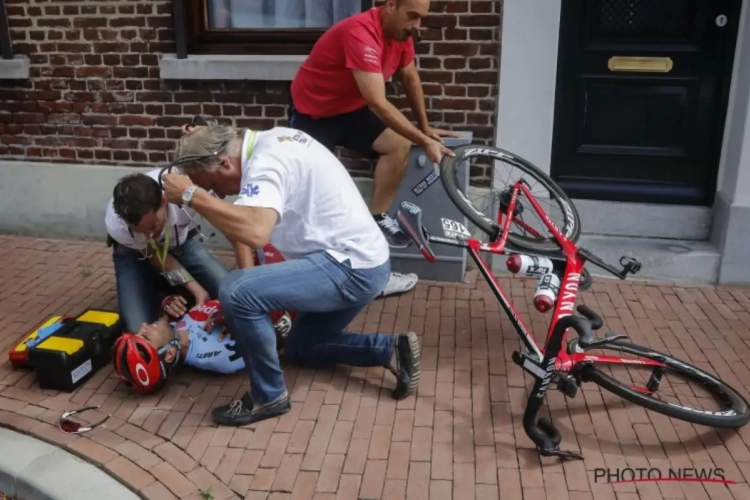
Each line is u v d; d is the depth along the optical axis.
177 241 3.70
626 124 4.80
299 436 3.13
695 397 3.38
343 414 3.29
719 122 4.63
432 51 4.67
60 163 5.43
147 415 3.28
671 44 4.61
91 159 5.38
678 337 4.02
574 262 3.29
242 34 4.99
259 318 3.01
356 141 4.30
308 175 2.97
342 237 3.04
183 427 3.20
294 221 3.05
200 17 5.01
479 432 3.17
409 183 4.46
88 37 5.12
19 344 3.67
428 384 3.54
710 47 4.55
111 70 5.16
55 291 4.56
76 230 5.49
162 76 5.00
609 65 4.70
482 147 3.93
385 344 3.35
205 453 3.03
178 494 2.79
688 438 3.14
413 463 2.97
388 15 3.76
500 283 4.69
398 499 2.77
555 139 4.83
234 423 3.19
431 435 3.14
